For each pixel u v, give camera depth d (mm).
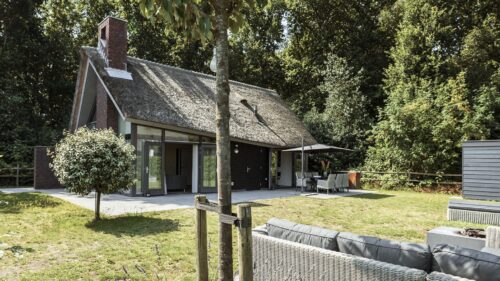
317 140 21953
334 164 21328
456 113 17906
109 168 8164
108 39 14781
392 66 22500
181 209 10102
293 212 10078
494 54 20672
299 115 24984
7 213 9102
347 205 11734
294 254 3715
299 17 28641
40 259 5457
